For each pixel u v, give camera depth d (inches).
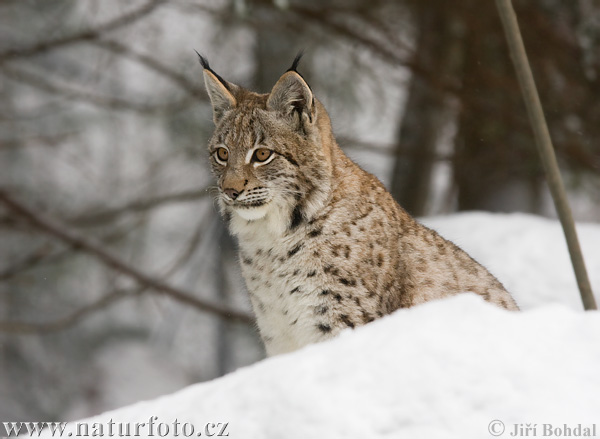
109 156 788.6
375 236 278.4
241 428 170.9
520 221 444.5
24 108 784.3
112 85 783.1
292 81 281.9
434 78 636.7
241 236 289.7
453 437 159.5
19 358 798.5
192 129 673.6
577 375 170.4
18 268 689.6
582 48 637.3
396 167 685.9
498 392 166.9
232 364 718.5
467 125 651.5
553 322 187.2
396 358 177.6
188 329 810.2
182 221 784.9
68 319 652.7
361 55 662.5
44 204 754.2
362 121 696.4
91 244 639.1
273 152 279.6
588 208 727.1
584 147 634.2
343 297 272.7
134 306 789.9
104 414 199.5
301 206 277.1
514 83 629.9
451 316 190.2
